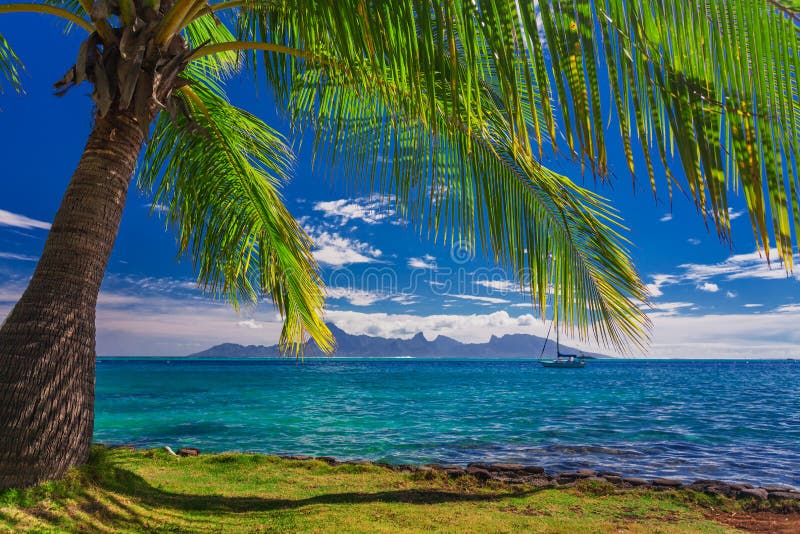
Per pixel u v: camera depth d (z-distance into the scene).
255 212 5.97
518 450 10.79
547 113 1.47
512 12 1.50
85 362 3.43
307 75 4.60
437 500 5.29
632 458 9.91
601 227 4.45
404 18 1.87
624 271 4.50
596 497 5.70
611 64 1.42
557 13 1.40
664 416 18.27
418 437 12.74
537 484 6.47
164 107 3.44
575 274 4.68
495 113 3.69
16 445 3.06
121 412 19.12
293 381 48.19
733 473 8.59
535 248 4.57
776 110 1.17
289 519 4.29
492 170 4.40
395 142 4.55
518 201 4.52
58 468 3.29
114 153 3.44
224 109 5.55
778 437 12.93
